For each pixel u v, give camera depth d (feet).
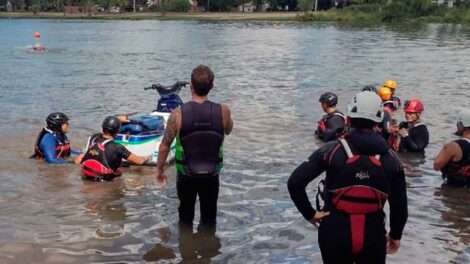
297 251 19.36
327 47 120.78
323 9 384.68
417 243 20.11
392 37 156.76
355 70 76.59
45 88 58.44
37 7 413.39
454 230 21.34
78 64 84.69
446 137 36.47
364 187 13.37
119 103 48.98
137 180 26.89
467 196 25.11
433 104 48.80
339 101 50.47
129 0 428.15
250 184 26.37
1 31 194.29
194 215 22.36
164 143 20.16
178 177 20.79
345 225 13.56
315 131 36.86
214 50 112.68
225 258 18.85
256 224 21.68
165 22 283.18
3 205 23.48
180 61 89.76
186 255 19.02
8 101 49.80
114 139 28.94
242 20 297.12
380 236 13.71
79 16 360.69
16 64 84.43
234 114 43.55
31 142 34.27
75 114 43.60
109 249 19.44
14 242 19.89
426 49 116.16
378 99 13.69
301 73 72.59
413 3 273.95
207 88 20.04
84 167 26.89
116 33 181.57
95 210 23.04
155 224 21.61
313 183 26.32
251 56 98.89
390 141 32.76
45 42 136.87
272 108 46.34
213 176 20.51
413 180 27.43
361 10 288.10
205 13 388.98
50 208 23.20
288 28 213.05
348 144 13.60
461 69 78.43
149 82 63.87
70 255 18.95
